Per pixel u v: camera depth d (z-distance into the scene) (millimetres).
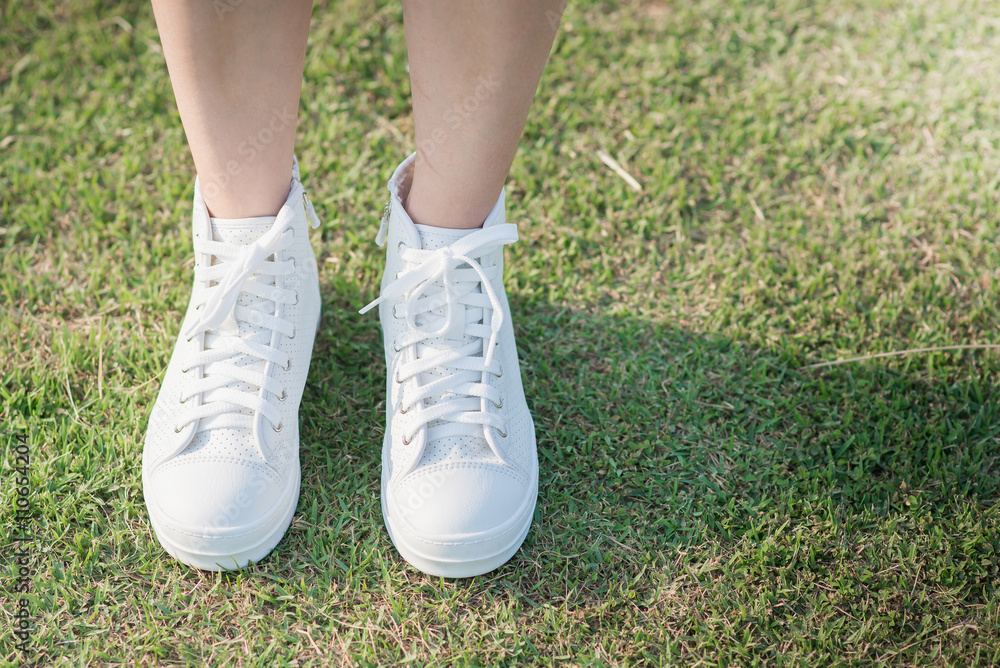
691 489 1424
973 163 1958
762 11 2354
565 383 1571
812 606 1269
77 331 1593
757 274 1757
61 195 1841
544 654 1213
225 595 1242
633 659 1209
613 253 1804
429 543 1210
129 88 2082
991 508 1374
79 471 1382
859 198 1905
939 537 1338
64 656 1175
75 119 1995
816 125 2053
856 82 2172
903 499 1405
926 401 1557
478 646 1209
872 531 1361
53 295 1655
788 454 1478
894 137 2043
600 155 1995
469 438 1259
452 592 1260
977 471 1443
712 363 1611
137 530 1307
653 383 1576
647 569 1314
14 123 1980
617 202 1898
